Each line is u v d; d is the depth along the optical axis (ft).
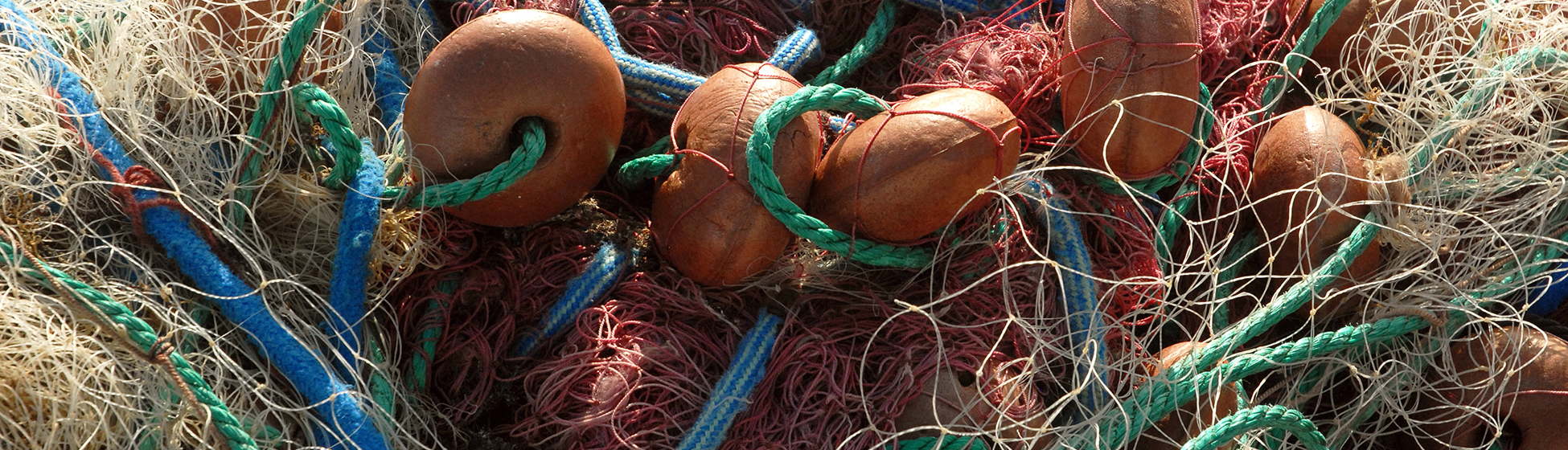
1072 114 6.20
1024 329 5.97
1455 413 6.14
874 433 5.72
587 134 5.61
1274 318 6.09
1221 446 5.78
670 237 5.78
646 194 6.63
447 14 7.32
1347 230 6.29
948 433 5.56
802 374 5.90
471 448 5.73
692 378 5.86
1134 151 6.05
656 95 6.63
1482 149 6.88
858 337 6.05
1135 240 6.51
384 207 5.69
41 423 5.00
